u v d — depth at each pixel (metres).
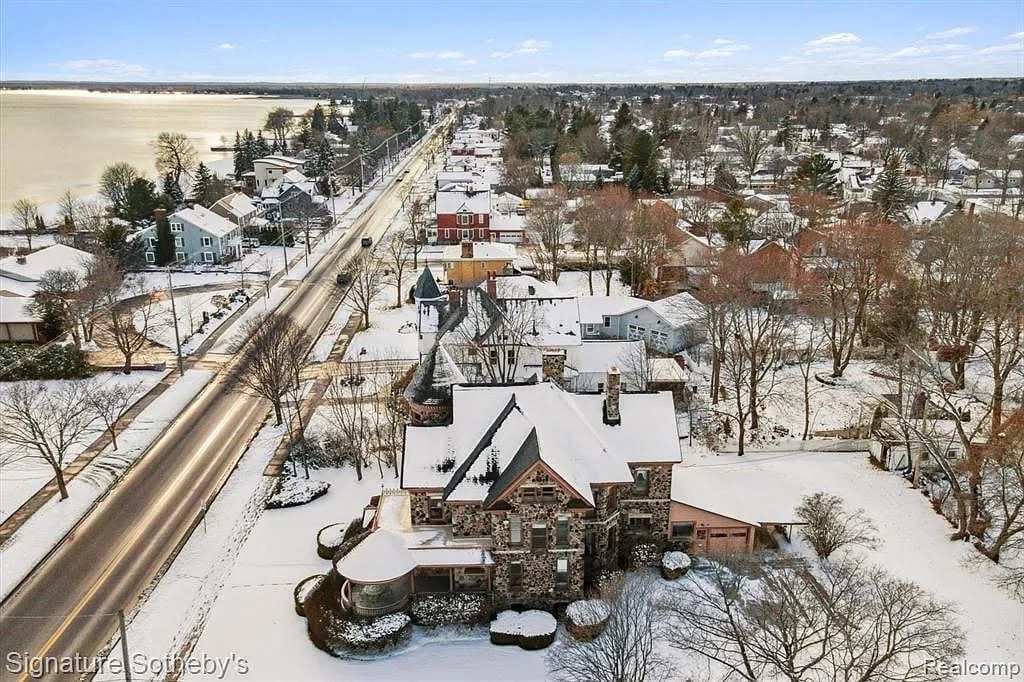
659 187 161.88
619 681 35.66
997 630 42.25
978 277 71.19
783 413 70.94
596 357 70.94
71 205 156.00
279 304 104.75
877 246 80.25
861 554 49.56
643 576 46.62
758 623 36.22
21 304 87.81
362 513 55.25
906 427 57.59
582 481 44.88
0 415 61.56
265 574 48.78
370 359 84.69
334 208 168.38
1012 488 56.09
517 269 112.19
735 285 72.38
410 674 40.53
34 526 53.62
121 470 61.62
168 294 108.06
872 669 33.38
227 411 72.19
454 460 46.78
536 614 43.72
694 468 57.62
